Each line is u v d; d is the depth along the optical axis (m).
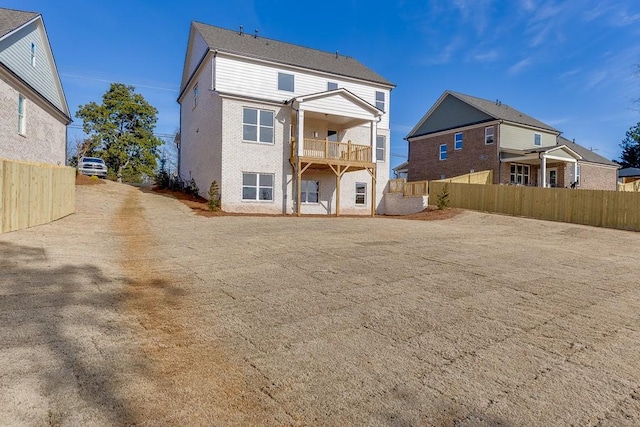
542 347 3.58
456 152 29.14
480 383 2.92
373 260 7.07
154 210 14.27
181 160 25.78
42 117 16.89
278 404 2.58
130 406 2.47
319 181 19.44
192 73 21.38
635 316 4.49
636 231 13.92
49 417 2.29
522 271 6.65
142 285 5.14
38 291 4.58
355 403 2.62
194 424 2.32
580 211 15.90
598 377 3.05
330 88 20.09
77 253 6.66
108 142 33.97
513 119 27.05
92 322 3.78
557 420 2.48
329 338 3.68
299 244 8.46
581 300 5.07
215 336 3.66
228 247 7.93
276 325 3.96
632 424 2.45
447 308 4.59
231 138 16.75
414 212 20.08
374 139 18.98
